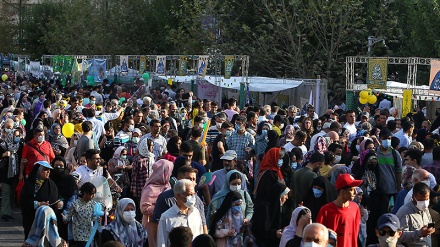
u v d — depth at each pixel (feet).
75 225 36.70
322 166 43.62
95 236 36.19
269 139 50.08
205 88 106.93
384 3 123.03
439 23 112.57
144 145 45.80
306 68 123.34
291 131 54.54
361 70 120.37
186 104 75.56
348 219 30.17
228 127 53.31
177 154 44.57
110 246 20.01
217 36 133.39
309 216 29.30
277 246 35.73
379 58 82.23
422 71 120.16
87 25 190.39
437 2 115.44
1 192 57.67
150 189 36.70
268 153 40.75
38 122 60.34
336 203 30.25
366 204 40.01
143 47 186.29
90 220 36.65
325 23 120.98
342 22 119.44
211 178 39.75
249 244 35.60
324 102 99.91
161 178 36.81
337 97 124.06
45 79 153.69
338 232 30.01
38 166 40.06
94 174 42.14
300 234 29.40
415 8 119.34
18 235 48.85
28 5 269.03
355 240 30.68
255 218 35.78
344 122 65.87
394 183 44.16
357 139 51.93
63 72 139.64
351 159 50.93
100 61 126.93
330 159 44.14
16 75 175.42
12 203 57.06
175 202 32.30
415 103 89.25
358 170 44.60
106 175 43.68
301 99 100.42
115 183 42.68
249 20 132.67
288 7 124.06
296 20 123.34
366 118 63.05
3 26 268.21
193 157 46.52
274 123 61.82
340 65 122.83
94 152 42.06
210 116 69.56
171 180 36.91
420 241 33.12
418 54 116.98
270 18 128.47
